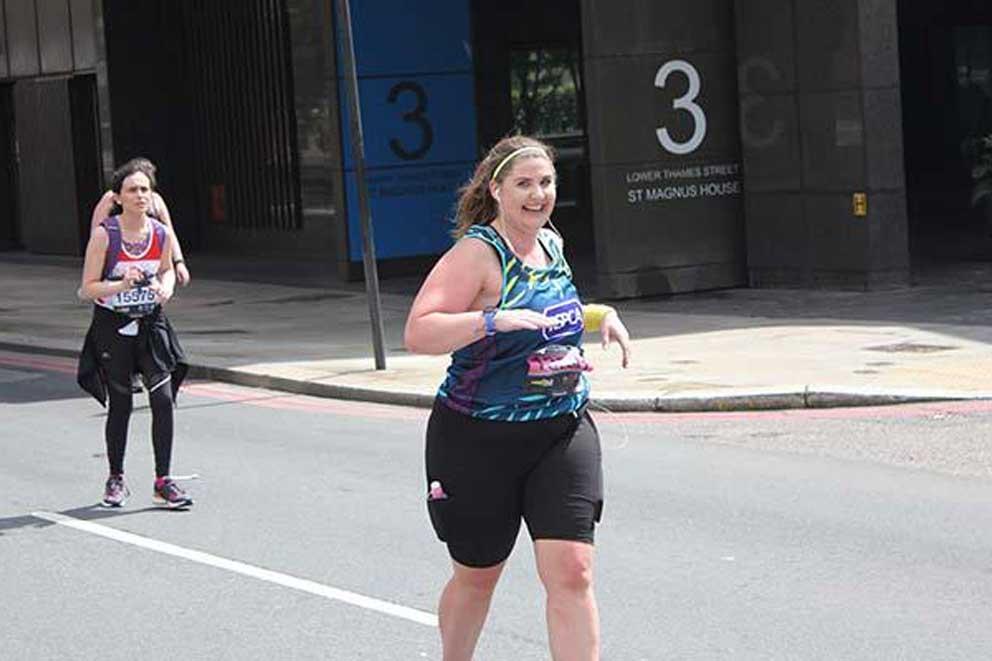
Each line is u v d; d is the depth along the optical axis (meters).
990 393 28.61
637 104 46.47
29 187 76.94
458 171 57.81
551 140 65.50
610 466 25.39
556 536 13.34
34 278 65.94
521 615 17.77
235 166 68.81
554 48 65.44
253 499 24.42
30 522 23.61
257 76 66.44
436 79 57.31
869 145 43.84
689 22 46.72
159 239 23.56
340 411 32.84
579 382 13.56
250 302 52.78
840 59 44.19
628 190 46.53
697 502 22.67
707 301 45.25
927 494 22.48
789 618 17.14
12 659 17.22
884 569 18.81
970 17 75.62
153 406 23.94
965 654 15.72
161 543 21.92
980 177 53.44
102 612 18.80
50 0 74.50
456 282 13.52
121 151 71.19
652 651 16.23
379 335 36.19
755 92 46.56
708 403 29.73
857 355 33.44
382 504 23.72
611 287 46.56
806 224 45.75
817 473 24.20
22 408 35.34
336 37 55.53
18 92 76.94
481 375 13.42
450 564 20.17
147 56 71.44
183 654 17.05
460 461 13.55
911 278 45.72
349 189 56.25
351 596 18.88
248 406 34.06
